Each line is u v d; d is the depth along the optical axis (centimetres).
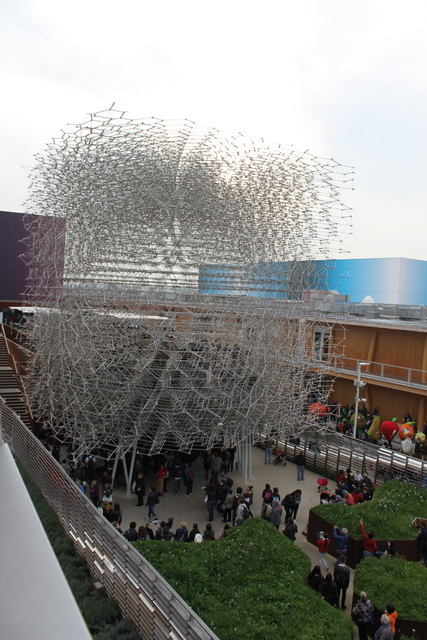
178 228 2050
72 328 1861
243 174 2155
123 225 1983
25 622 167
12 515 238
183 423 1958
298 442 2316
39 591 185
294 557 1267
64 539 1205
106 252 1972
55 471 1355
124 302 1889
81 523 1155
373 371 2912
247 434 1991
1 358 2848
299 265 2331
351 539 1384
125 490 1905
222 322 1855
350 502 1664
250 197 2152
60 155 2180
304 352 2372
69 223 2128
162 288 2053
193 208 1991
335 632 986
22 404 2362
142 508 1755
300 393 2297
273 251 2184
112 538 992
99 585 1022
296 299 2280
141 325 1839
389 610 1012
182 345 1781
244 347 1891
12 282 3341
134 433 1872
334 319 2984
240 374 1967
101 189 2022
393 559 1277
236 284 2159
